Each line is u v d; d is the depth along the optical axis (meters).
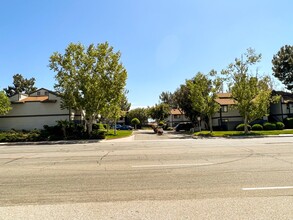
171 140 27.77
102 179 8.35
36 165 11.54
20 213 5.46
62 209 5.65
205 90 38.31
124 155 14.09
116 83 32.81
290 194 6.34
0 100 35.88
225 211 5.30
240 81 34.81
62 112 39.91
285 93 54.66
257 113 34.09
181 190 6.89
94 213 5.36
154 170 9.54
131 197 6.41
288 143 18.94
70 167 10.73
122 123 95.94
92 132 33.22
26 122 40.00
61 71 32.69
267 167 9.59
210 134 34.84
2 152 18.20
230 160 11.34
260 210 5.31
